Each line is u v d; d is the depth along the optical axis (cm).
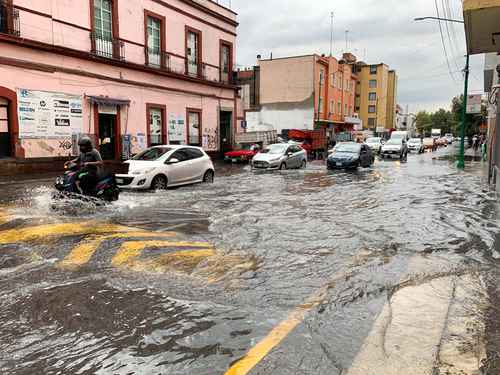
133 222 807
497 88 1380
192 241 666
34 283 468
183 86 2483
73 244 624
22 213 851
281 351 327
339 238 701
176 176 1338
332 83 5275
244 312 401
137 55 2131
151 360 315
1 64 1484
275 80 4881
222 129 2986
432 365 307
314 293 452
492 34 1009
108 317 386
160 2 2275
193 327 369
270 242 669
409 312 402
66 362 311
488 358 317
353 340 346
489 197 1210
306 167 2439
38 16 1616
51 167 1667
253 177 1792
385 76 7719
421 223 829
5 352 325
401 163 2855
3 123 1523
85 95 1819
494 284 482
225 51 2961
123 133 2052
